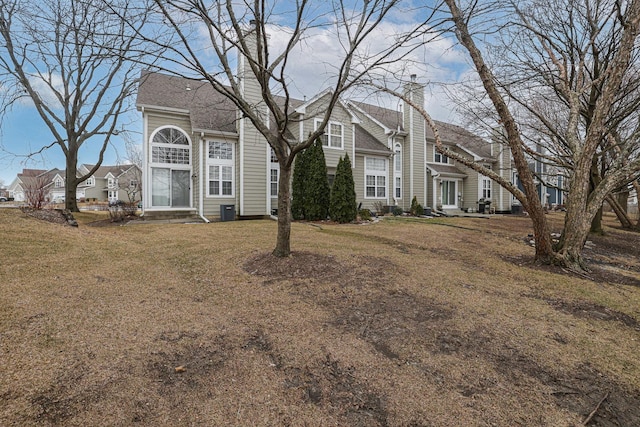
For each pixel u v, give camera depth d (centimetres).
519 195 605
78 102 1499
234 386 224
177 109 1252
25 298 342
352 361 260
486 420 200
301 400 213
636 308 407
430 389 229
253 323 323
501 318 349
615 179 613
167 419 189
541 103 1033
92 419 184
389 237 835
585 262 676
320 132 473
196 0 415
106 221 1163
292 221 1262
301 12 402
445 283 458
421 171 1912
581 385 240
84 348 257
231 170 1327
